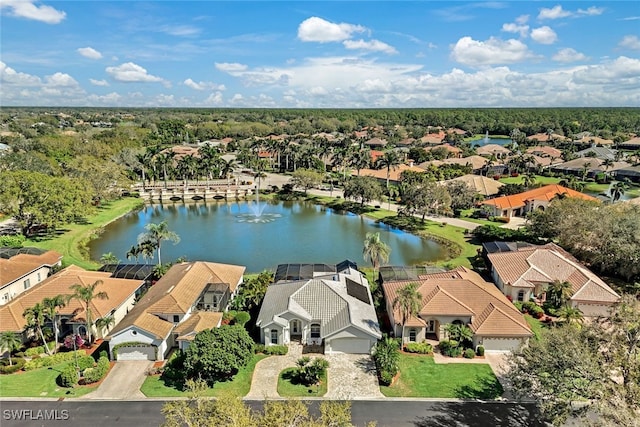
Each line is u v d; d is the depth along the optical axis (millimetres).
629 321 32906
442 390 42000
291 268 66750
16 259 66188
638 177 149750
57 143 179500
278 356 47875
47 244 85625
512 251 69375
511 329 48438
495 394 41375
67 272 58688
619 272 66438
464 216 111500
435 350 49312
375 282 66562
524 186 131375
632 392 28984
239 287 64125
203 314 50031
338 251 87250
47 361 45750
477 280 59625
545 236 83000
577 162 164125
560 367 32656
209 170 154125
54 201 88500
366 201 125750
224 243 92625
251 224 109375
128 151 165625
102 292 50250
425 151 196750
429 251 86750
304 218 116125
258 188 148375
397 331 51438
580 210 76688
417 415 38438
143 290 62344
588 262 72438
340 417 29328
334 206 127000
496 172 167875
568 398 31328
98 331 51156
